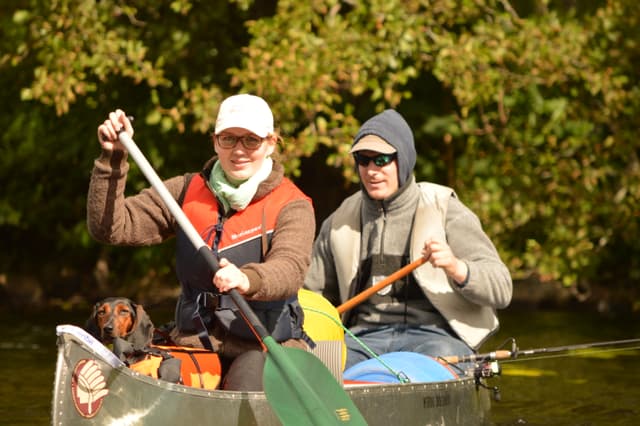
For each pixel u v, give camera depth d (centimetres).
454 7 3142
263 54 2767
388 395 1230
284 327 1159
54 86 2902
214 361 1135
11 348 2461
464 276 1455
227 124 1140
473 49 2992
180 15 3272
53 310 3441
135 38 3195
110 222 1157
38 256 3912
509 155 3216
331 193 3741
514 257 3234
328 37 2841
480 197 3200
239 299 1084
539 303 3497
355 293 1586
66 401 976
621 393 1928
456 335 1530
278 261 1119
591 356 2395
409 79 3550
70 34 2939
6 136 3700
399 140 1539
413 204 1566
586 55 3164
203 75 3297
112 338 1089
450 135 3297
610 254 3531
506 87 3152
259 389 1102
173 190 1211
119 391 1005
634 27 3216
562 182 3247
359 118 3462
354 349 1525
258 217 1160
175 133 3444
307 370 1111
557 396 1897
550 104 3325
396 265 1553
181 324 1170
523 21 3098
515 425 1644
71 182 3891
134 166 3472
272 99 2759
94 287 3769
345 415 1106
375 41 2866
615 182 3438
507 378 2098
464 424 1401
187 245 1166
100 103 3503
